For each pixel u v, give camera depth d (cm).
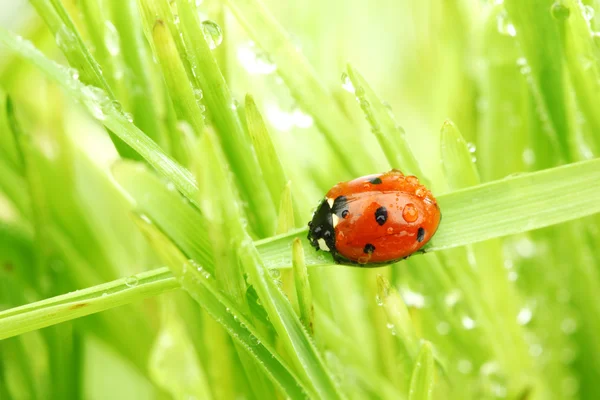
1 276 11
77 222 11
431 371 9
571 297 11
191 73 10
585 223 11
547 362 11
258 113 10
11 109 11
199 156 9
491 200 10
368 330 11
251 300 9
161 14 10
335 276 11
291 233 10
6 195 11
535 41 10
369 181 10
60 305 9
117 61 10
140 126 10
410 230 10
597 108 10
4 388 11
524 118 11
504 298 10
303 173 11
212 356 10
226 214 9
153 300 11
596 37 10
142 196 9
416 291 11
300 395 9
